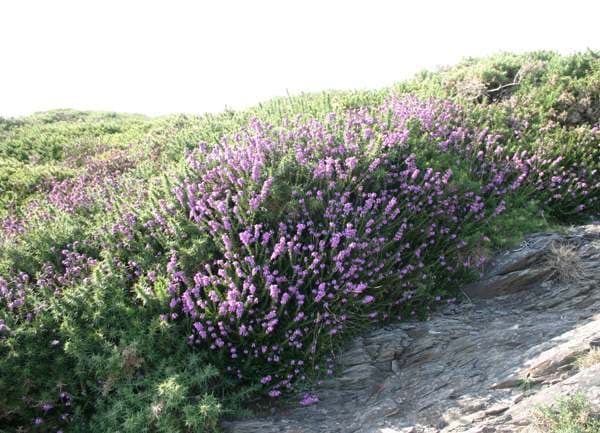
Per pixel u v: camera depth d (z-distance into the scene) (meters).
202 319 4.83
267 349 4.90
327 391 4.82
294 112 10.47
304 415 4.55
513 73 11.73
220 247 5.28
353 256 5.35
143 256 5.53
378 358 5.11
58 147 16.45
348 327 5.33
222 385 4.73
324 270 5.30
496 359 4.60
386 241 5.77
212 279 4.88
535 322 5.20
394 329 5.50
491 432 3.54
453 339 5.17
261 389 4.82
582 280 5.79
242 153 6.16
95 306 4.95
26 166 13.10
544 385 3.92
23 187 11.14
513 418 3.61
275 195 5.63
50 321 4.88
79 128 19.53
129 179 8.45
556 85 10.37
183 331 4.92
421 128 7.73
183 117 17.41
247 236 5.04
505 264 6.19
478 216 6.58
